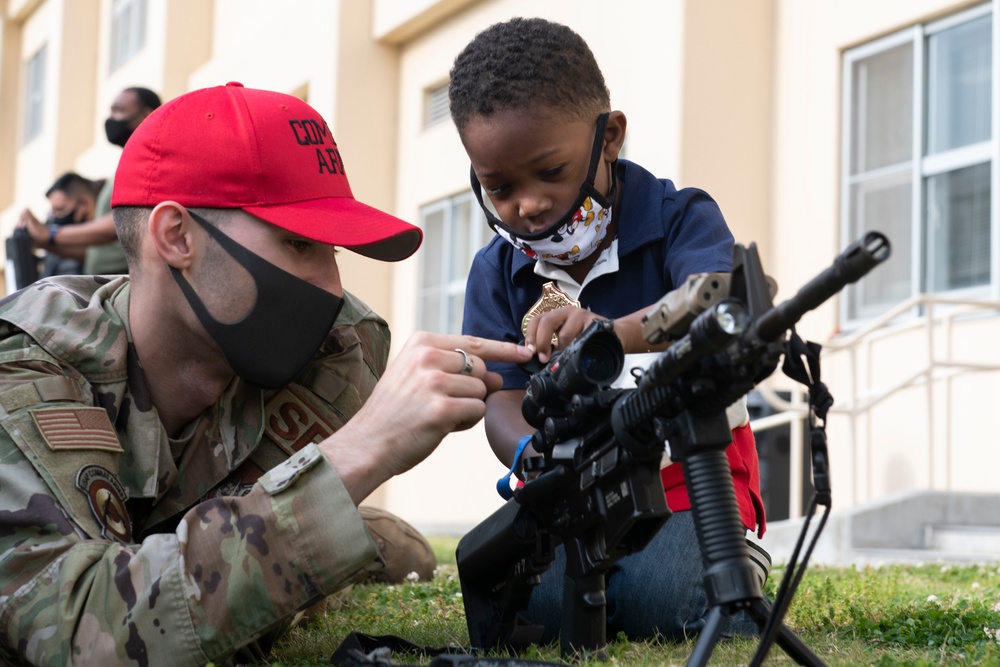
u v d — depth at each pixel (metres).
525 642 2.57
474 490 12.41
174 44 18.16
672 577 2.79
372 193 14.04
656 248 2.92
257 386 2.61
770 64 9.93
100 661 2.19
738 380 1.77
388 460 2.30
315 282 2.58
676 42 9.70
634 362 2.59
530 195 2.72
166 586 2.20
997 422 8.04
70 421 2.39
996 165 8.29
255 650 2.68
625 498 2.01
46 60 22.91
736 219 9.71
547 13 11.53
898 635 2.89
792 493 7.84
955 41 8.66
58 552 2.27
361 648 2.48
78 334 2.54
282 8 15.39
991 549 7.06
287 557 2.23
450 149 13.26
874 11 9.12
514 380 2.96
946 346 7.81
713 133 9.69
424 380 2.32
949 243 8.64
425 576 4.77
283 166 2.56
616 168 3.01
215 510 2.27
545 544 2.39
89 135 21.77
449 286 13.26
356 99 13.99
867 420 8.14
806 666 1.93
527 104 2.64
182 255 2.54
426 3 13.09
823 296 1.60
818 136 9.48
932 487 7.45
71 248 7.19
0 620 2.27
